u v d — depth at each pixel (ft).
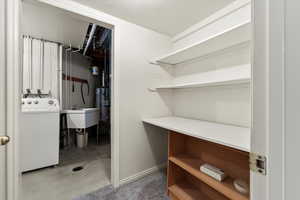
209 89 5.58
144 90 6.16
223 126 4.55
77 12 4.54
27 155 6.19
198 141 4.91
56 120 6.93
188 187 4.96
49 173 6.33
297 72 1.07
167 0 4.50
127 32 5.63
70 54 10.85
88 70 12.57
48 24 6.96
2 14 2.92
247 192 3.26
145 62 6.17
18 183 3.34
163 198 4.77
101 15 5.00
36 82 8.52
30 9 5.72
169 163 5.00
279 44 1.14
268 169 1.22
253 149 1.34
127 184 5.53
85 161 7.59
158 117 6.59
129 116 5.72
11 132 3.14
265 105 1.24
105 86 11.87
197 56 5.89
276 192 1.17
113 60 5.38
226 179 3.80
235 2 4.58
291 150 1.10
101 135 12.80
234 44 4.67
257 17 1.29
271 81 1.19
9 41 3.09
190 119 6.05
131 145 5.77
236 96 4.73
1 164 3.00
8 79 3.09
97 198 4.74
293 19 1.08
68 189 5.21
